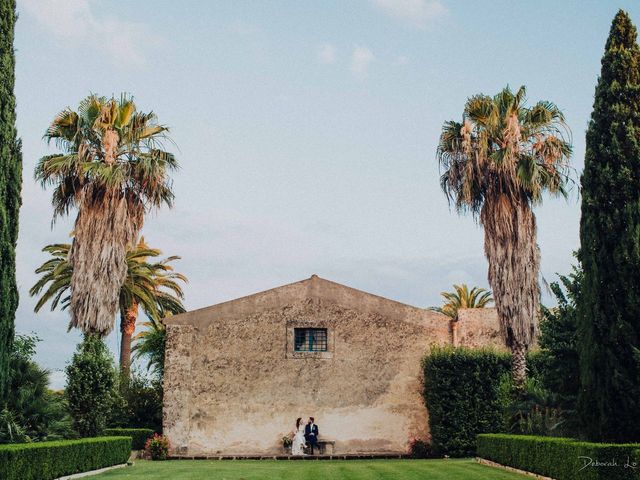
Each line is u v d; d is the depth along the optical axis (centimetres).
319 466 2289
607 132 1741
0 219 1912
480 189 2912
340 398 3038
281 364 3058
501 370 2941
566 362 1942
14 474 1575
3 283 1905
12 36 2053
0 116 1962
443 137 3005
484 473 1983
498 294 2831
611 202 1692
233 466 2323
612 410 1622
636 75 1748
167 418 3002
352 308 3111
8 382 1969
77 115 3064
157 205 3059
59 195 3006
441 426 2914
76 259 2923
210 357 3061
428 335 3102
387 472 2041
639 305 1627
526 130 2914
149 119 3166
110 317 2892
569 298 1997
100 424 2470
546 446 1800
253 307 3106
